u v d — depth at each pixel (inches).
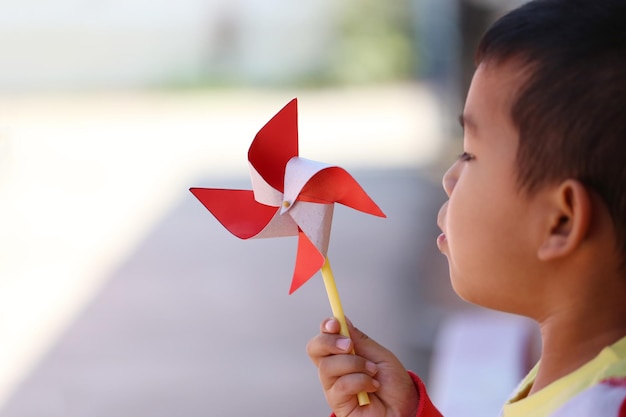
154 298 259.0
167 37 848.3
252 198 59.2
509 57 45.6
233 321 237.9
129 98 753.6
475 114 46.9
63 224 347.6
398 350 208.5
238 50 853.2
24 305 255.0
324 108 682.2
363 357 56.8
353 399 55.9
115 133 566.9
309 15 847.1
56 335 230.7
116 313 247.0
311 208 56.4
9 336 231.6
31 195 394.3
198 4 850.8
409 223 332.8
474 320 169.2
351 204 57.1
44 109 678.5
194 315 243.9
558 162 43.7
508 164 45.4
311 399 186.9
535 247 45.4
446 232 49.6
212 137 548.4
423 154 465.4
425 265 275.7
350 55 829.2
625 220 43.2
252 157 58.2
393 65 824.9
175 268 287.7
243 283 270.7
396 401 55.7
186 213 360.2
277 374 201.2
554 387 45.0
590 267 44.5
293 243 316.2
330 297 56.7
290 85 835.4
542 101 43.9
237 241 318.7
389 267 277.3
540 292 46.2
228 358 212.1
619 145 42.7
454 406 128.1
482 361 142.9
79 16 830.5
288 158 58.6
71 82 826.2
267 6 889.5
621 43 43.2
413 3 812.0
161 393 193.8
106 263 295.7
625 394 41.0
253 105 704.4
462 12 310.0
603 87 42.8
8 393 196.9
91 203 380.8
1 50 818.2
